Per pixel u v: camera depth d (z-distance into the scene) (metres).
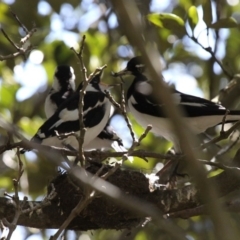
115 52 14.60
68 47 13.27
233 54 14.69
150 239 11.89
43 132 9.82
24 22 14.09
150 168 11.68
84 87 6.79
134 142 6.69
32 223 8.57
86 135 10.42
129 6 3.25
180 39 14.78
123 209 8.69
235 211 8.41
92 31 14.65
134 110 11.25
